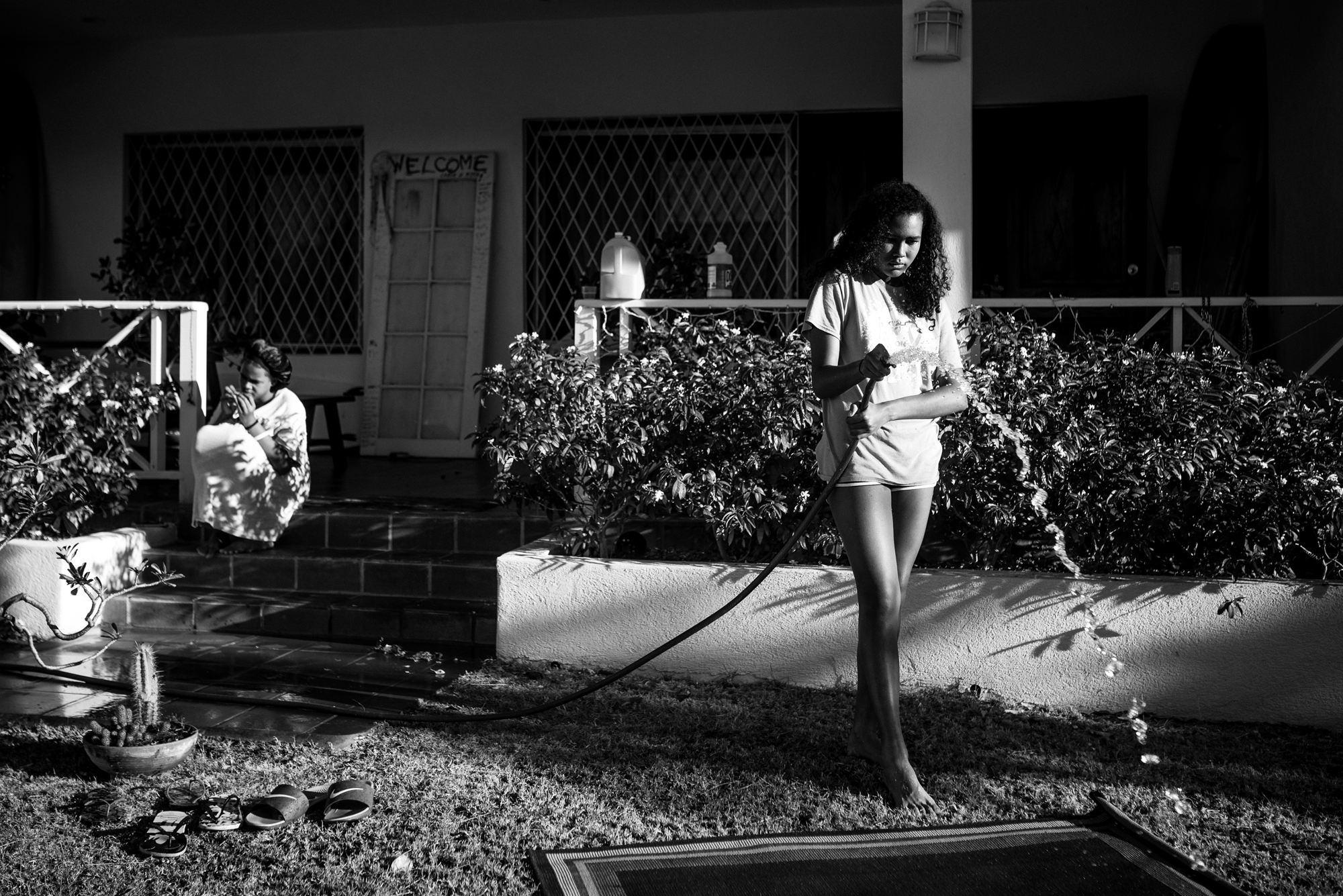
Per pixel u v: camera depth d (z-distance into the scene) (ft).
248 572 19.12
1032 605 14.33
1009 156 27.63
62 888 9.61
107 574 18.30
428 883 9.66
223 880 9.75
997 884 9.75
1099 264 27.14
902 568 11.92
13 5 27.78
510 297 29.76
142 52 30.91
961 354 14.92
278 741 13.01
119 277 30.96
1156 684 14.06
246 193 31.07
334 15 28.78
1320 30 21.48
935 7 18.39
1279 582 13.76
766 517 15.47
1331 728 13.67
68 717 13.78
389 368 30.01
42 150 31.35
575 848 10.32
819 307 11.76
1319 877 9.85
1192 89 26.07
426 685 15.26
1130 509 14.66
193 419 20.59
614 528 17.88
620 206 29.53
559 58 29.27
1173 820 10.94
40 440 18.20
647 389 15.94
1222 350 15.56
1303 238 22.47
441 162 29.84
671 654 15.31
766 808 11.19
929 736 12.95
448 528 19.58
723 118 28.86
